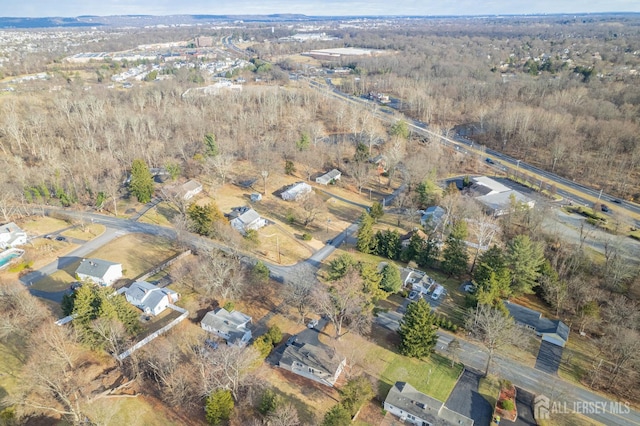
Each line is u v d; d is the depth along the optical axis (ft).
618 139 518.78
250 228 367.66
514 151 570.87
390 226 395.55
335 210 430.20
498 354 250.16
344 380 229.66
